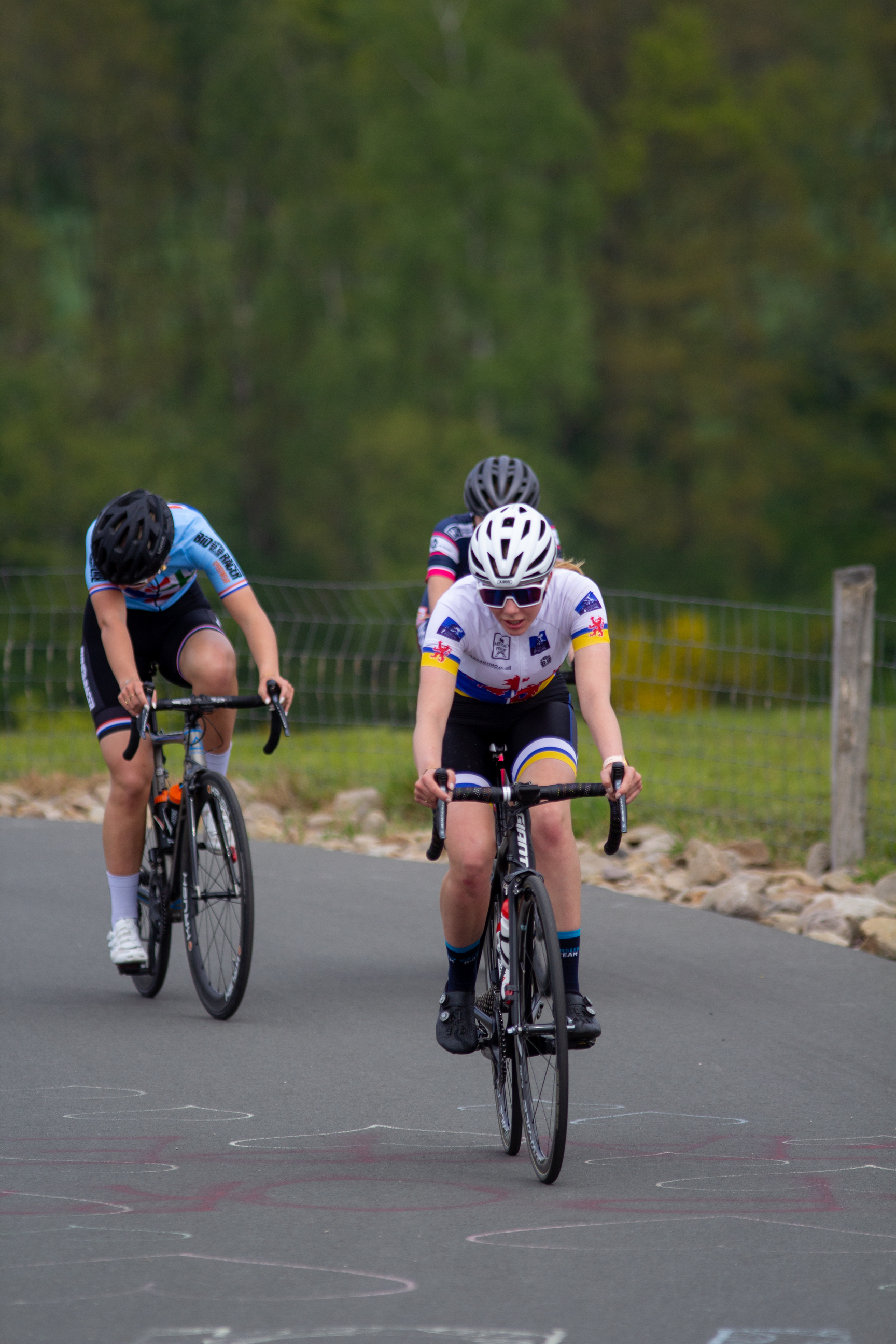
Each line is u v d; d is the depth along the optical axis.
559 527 129.00
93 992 21.25
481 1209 13.23
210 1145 15.03
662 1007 20.39
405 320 126.94
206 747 21.56
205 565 20.97
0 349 131.50
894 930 23.45
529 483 20.70
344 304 130.88
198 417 134.38
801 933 24.81
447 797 14.59
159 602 21.09
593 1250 12.23
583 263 134.88
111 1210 13.12
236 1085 17.11
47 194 142.00
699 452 133.38
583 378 127.00
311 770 37.81
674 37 136.12
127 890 20.94
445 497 119.19
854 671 28.56
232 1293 11.34
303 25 133.62
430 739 15.52
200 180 139.25
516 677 16.69
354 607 80.50
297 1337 10.60
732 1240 12.45
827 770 36.31
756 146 133.75
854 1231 12.68
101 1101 16.47
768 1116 16.09
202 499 129.12
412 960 22.86
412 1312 11.02
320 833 32.84
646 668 41.06
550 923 13.98
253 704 19.80
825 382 139.62
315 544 130.38
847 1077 17.47
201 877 20.17
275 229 134.38
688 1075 17.59
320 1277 11.66
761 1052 18.44
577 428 138.62
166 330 137.75
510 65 124.81
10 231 130.62
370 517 121.19
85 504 121.62
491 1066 17.95
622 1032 19.30
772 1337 10.62
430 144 124.12
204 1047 18.58
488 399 124.62
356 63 132.50
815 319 139.00
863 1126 15.75
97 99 136.38
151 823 21.27
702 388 133.75
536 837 16.20
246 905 19.19
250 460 135.62
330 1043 18.77
